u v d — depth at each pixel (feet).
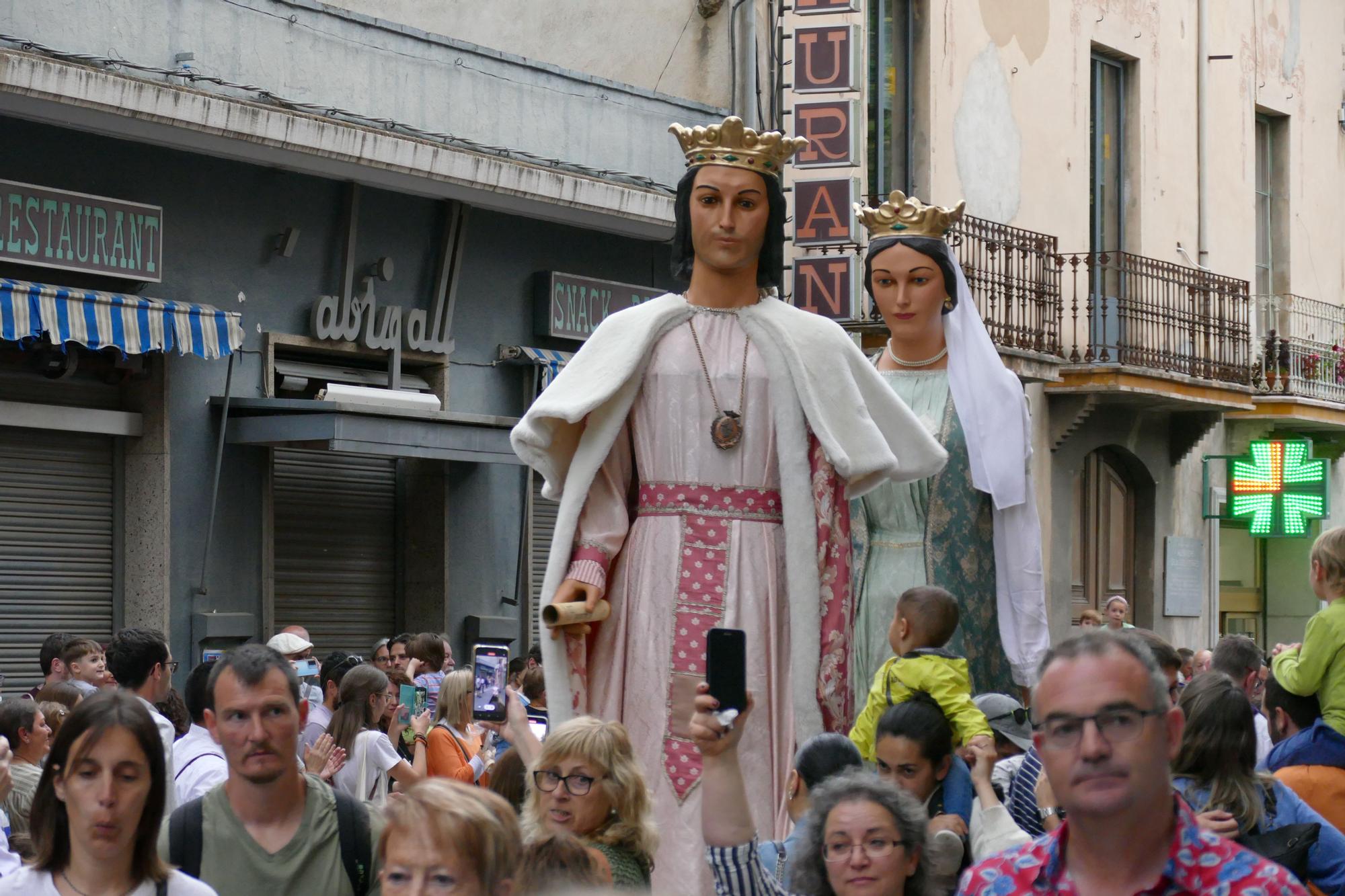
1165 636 85.51
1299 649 26.61
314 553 59.41
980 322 29.94
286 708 17.39
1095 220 83.82
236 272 55.83
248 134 53.26
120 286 52.42
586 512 22.47
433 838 13.15
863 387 22.86
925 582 28.45
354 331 58.65
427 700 39.42
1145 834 11.80
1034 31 79.15
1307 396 93.45
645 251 70.08
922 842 15.72
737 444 22.21
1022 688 29.01
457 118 61.67
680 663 21.85
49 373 51.57
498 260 64.28
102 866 15.71
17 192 48.91
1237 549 96.58
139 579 53.57
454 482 62.64
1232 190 91.86
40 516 51.78
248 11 55.47
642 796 18.45
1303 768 23.75
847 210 67.77
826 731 21.94
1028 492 29.17
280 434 54.70
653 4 73.20
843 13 67.87
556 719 21.75
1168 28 86.99
